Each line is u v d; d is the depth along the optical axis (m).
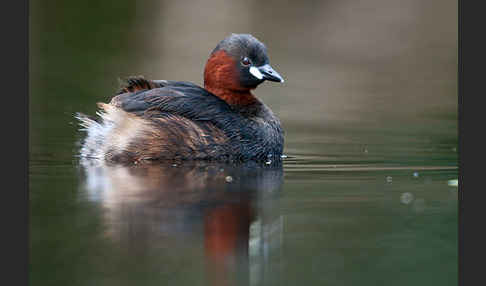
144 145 14.88
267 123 15.95
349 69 28.05
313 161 15.54
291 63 28.28
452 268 9.48
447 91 24.84
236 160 15.31
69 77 24.31
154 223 10.95
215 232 10.62
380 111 21.92
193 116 15.12
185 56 27.39
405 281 9.07
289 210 11.75
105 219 11.06
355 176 14.12
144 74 24.36
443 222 11.26
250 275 9.20
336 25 33.34
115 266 9.39
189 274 9.20
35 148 16.22
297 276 9.22
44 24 31.16
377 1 36.78
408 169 14.73
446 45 31.34
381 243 10.36
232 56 16.02
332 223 11.16
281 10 35.41
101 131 15.17
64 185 13.06
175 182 13.31
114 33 30.39
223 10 35.19
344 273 9.31
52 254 9.77
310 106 22.72
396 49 30.56
